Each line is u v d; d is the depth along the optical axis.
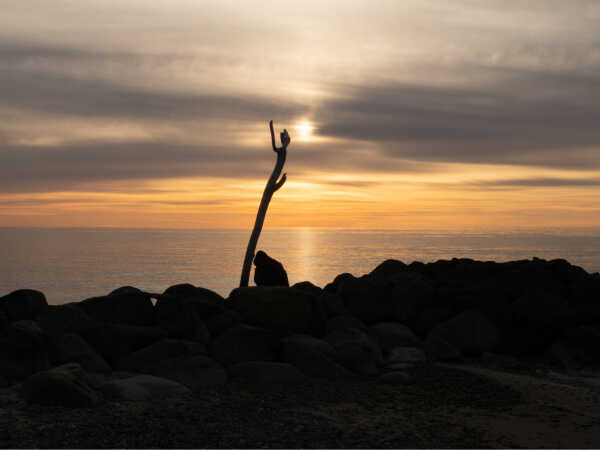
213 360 10.70
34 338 10.22
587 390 10.79
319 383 10.45
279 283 14.16
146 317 12.20
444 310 14.13
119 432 7.77
